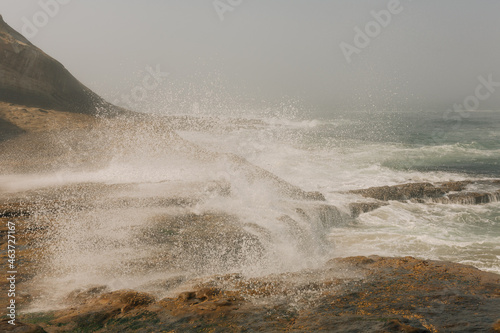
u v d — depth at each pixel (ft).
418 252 24.94
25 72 66.33
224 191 32.76
